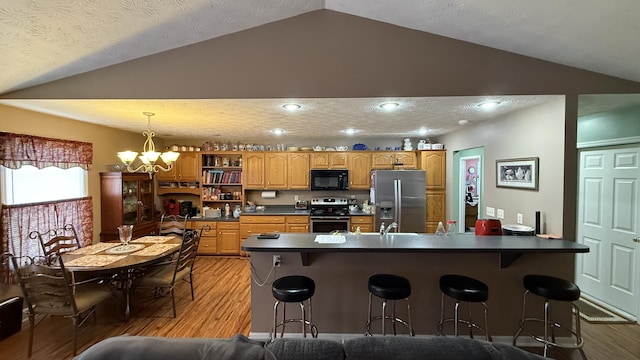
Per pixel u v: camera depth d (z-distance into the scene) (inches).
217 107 112.3
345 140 220.7
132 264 104.4
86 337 104.4
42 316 117.8
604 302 124.6
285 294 83.8
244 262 191.3
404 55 98.4
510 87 97.0
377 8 91.4
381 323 102.9
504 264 97.4
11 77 93.1
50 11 71.6
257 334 104.0
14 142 111.6
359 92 98.9
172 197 220.7
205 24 91.0
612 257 121.6
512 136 122.6
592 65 93.5
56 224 130.1
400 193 189.0
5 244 110.1
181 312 123.1
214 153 211.5
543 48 90.0
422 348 47.9
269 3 88.7
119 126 159.2
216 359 44.6
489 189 139.6
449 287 85.4
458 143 175.6
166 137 211.5
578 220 136.5
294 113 124.3
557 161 100.2
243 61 99.7
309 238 103.3
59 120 132.3
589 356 92.2
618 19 70.2
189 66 100.1
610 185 122.3
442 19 88.0
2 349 96.8
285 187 211.3
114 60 98.6
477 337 100.7
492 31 88.0
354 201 222.4
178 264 119.0
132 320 116.3
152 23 84.4
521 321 97.3
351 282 102.9
